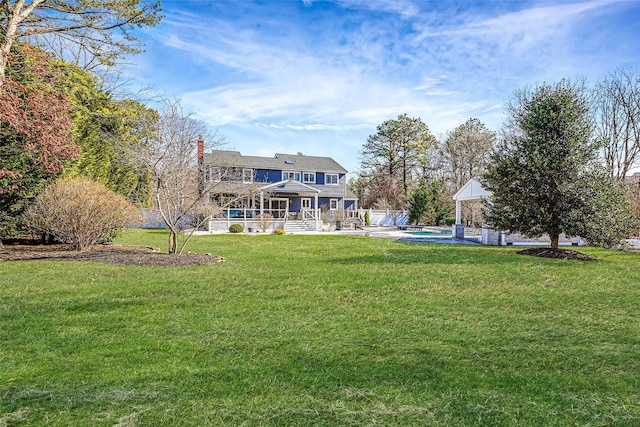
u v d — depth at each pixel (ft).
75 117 45.27
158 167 32.50
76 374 9.22
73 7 35.70
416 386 8.75
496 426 7.13
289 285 19.92
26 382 8.77
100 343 11.33
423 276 22.54
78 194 33.12
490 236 48.91
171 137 33.09
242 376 9.21
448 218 103.50
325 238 54.90
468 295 17.80
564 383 8.91
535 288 19.27
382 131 128.98
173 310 15.02
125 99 55.98
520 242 48.70
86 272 23.12
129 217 37.04
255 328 12.86
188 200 34.19
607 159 66.69
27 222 34.35
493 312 14.94
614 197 31.91
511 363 10.05
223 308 15.37
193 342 11.49
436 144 129.59
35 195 34.58
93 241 35.14
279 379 9.07
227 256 32.63
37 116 29.32
